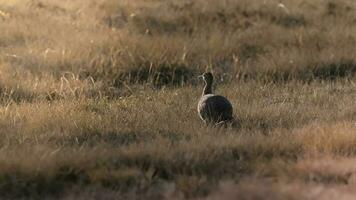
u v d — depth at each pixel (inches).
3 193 1086.4
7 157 1177.4
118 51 2215.8
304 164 1210.0
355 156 1286.9
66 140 1359.5
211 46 2354.8
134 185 1122.0
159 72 2159.2
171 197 1074.7
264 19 2706.7
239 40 2444.6
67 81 1947.6
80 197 1071.6
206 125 1496.1
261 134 1397.6
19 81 1927.9
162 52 2250.2
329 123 1498.5
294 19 2748.5
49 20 2573.8
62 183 1120.8
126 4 2755.9
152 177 1161.4
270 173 1186.0
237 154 1280.8
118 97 1911.9
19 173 1124.5
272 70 2194.9
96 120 1520.7
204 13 2689.5
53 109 1628.9
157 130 1444.4
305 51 2386.8
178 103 1792.6
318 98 1851.6
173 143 1323.8
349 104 1754.4
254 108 1694.1
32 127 1441.9
